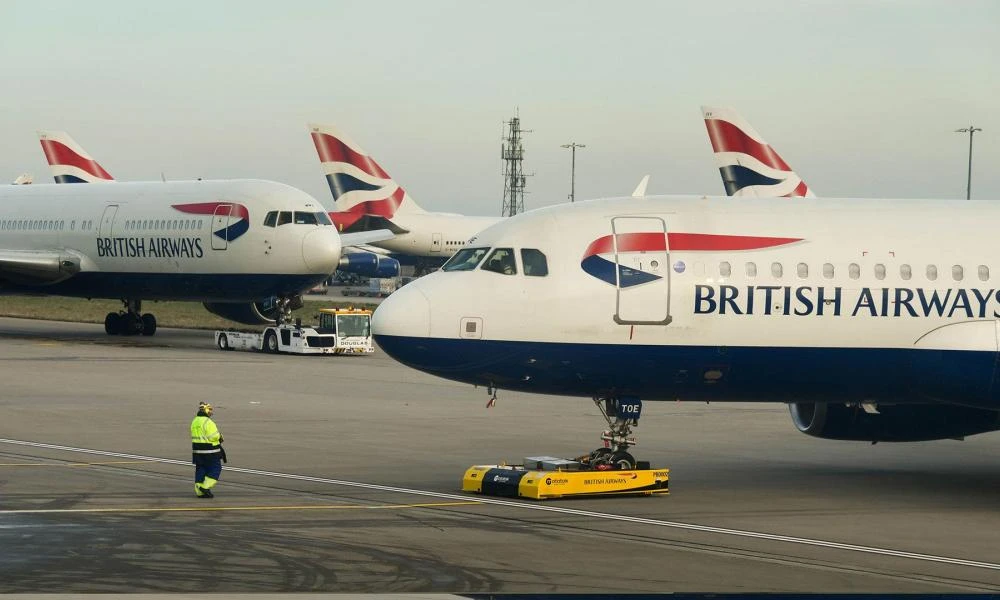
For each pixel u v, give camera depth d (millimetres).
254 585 56938
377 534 69438
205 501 79250
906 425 96312
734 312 86250
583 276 85750
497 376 86438
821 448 113562
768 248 87812
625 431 89812
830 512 79750
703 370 86875
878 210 91438
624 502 82125
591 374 86125
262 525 71500
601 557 64375
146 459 97688
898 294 87812
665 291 85688
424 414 134125
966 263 89312
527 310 85188
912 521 77125
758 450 111500
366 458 101062
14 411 127688
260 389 154750
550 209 90000
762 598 56344
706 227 87938
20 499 78688
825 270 87688
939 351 87375
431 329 85250
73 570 59375
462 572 60281
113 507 76500
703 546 67812
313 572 59781
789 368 87750
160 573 59000
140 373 171000
